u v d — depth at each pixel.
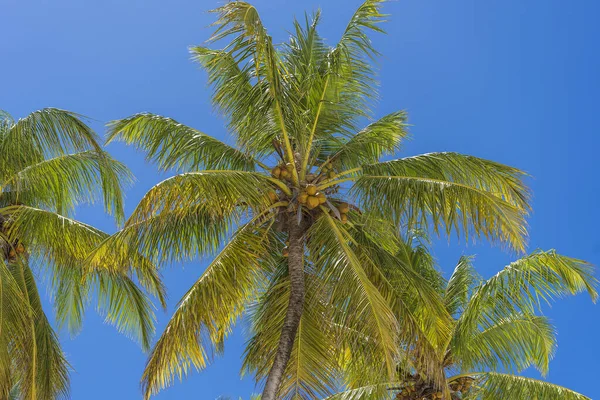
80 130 14.14
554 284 13.60
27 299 13.71
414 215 11.15
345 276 10.42
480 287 14.07
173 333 10.20
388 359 9.78
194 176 10.48
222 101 11.76
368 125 13.02
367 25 12.59
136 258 12.13
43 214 13.90
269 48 11.19
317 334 11.84
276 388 10.38
